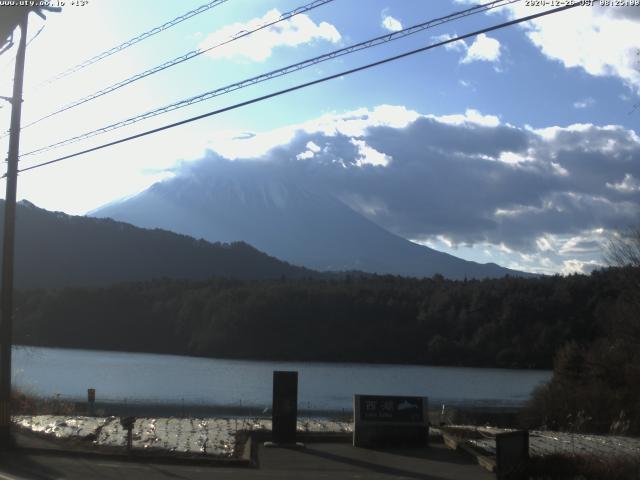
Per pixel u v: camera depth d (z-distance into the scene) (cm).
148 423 1972
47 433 1764
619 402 3050
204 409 3938
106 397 4609
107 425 1922
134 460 1509
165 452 1562
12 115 1811
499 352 7856
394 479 1356
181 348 9219
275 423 1716
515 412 3694
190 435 1778
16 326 9069
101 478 1300
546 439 1911
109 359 7788
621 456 1521
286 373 1730
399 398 1750
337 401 4747
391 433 1722
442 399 5100
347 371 7131
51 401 2734
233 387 5481
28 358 7438
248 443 1680
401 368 7581
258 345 8762
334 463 1512
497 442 1355
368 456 1598
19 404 2395
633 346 3575
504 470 1345
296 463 1505
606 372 3338
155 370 6669
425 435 1739
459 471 1445
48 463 1454
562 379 3494
